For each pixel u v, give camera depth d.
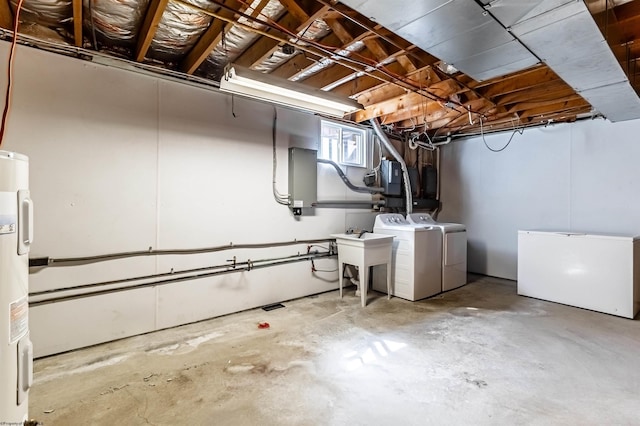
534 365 2.41
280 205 3.85
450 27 1.81
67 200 2.54
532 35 1.89
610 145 4.18
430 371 2.32
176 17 2.40
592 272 3.65
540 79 3.11
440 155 6.01
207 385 2.12
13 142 2.33
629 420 1.80
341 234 4.25
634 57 2.69
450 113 4.38
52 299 2.50
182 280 3.12
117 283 2.78
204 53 2.67
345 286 4.58
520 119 4.52
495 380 2.20
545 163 4.74
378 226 4.46
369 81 3.44
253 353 2.56
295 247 4.01
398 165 5.11
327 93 2.98
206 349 2.63
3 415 1.05
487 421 1.79
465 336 2.92
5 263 1.05
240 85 2.67
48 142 2.46
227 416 1.82
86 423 1.75
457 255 4.62
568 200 4.53
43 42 2.42
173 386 2.10
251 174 3.59
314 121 4.18
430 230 4.21
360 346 2.70
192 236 3.18
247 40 2.73
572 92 3.47
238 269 3.50
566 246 3.85
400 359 2.49
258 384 2.14
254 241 3.62
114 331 2.78
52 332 2.51
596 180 4.29
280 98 2.97
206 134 3.25
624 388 2.11
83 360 2.44
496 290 4.50
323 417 1.82
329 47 2.47
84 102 2.60
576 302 3.77
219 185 3.35
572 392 2.07
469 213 5.60
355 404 1.94
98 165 2.67
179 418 1.80
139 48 2.62
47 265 2.47
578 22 1.75
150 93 2.92
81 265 2.62
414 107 4.11
